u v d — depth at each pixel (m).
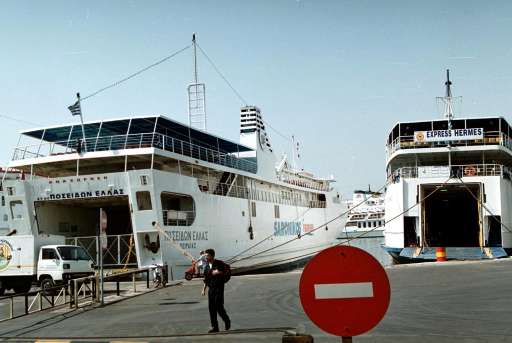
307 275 4.12
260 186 39.94
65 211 30.28
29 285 23.16
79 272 22.69
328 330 4.06
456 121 35.25
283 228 42.19
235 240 33.88
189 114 36.59
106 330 11.77
